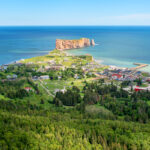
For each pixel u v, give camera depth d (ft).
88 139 394.52
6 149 323.78
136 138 401.29
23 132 373.81
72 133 400.88
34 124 422.82
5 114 455.22
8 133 361.10
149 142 384.47
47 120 456.86
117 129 439.22
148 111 579.89
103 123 473.26
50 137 375.66
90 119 505.25
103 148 367.04
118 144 369.91
